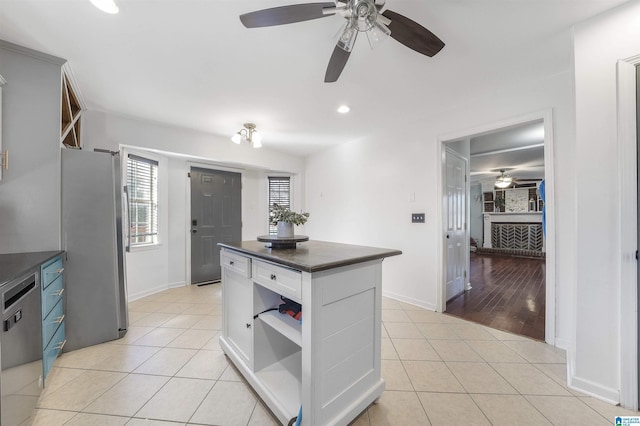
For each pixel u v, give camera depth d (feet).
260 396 4.97
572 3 4.70
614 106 4.83
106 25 5.22
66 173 6.73
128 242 9.66
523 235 24.50
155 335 7.75
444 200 9.86
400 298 10.85
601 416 4.60
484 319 8.96
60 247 6.59
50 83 6.35
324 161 15.01
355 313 4.58
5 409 3.72
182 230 13.07
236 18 5.04
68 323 6.73
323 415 4.04
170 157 12.44
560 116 6.93
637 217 4.65
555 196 7.00
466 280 12.59
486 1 4.64
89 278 7.03
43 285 5.32
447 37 5.58
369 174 12.34
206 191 13.88
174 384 5.51
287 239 5.51
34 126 6.23
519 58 6.33
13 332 4.04
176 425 4.45
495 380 5.66
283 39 5.64
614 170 4.84
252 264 5.35
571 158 6.77
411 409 4.82
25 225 6.16
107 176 7.31
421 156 10.18
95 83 7.47
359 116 9.98
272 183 16.56
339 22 5.13
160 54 6.17
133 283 10.94
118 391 5.27
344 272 4.36
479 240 27.12
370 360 4.88
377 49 5.95
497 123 8.07
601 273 4.98
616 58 4.81
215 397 5.12
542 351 6.84
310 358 3.87
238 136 10.52
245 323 5.64
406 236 10.71
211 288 12.74
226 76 7.14
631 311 4.68
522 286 13.25
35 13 4.89
